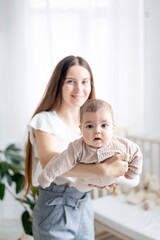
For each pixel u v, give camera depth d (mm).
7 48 2568
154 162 2838
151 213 2074
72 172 941
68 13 2570
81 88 1206
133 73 2707
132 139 2588
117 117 2707
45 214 1236
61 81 1233
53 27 2564
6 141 2668
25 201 2074
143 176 2477
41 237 1240
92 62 2635
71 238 1246
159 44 2752
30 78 2596
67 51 2596
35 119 1190
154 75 2781
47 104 1268
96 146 917
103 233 2439
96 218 2084
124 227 1884
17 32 2545
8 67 2588
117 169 896
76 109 1292
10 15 2527
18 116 2635
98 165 900
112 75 2676
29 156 1332
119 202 2273
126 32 2658
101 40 2637
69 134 1236
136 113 2754
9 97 2619
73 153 922
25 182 1437
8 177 2080
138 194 2312
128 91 2729
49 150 1096
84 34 2604
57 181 1237
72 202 1248
